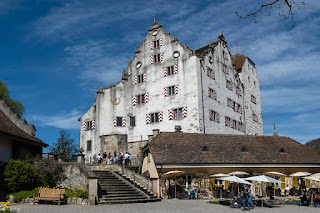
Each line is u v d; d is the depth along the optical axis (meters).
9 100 51.06
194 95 38.69
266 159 30.48
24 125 28.14
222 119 43.31
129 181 25.61
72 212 15.73
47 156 26.86
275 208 21.09
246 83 53.06
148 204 20.23
